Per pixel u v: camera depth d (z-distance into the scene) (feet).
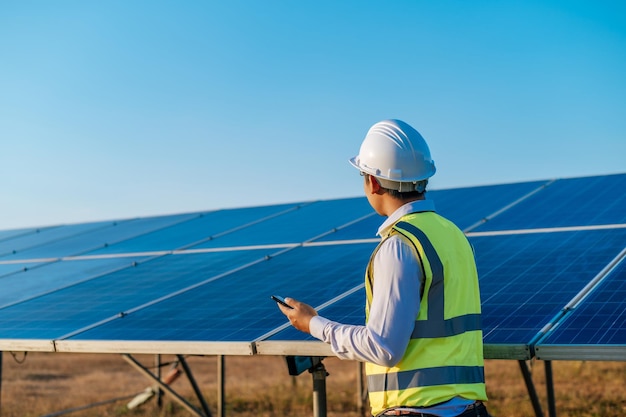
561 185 27.73
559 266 17.83
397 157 12.21
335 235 26.09
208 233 32.12
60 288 25.54
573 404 40.81
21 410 47.37
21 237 43.42
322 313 16.98
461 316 11.48
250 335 16.48
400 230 11.41
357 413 41.11
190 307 19.90
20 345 19.44
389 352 10.85
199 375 64.08
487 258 19.66
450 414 11.15
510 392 46.65
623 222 20.76
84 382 62.08
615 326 13.38
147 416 42.68
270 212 34.91
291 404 45.03
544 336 13.47
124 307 21.45
